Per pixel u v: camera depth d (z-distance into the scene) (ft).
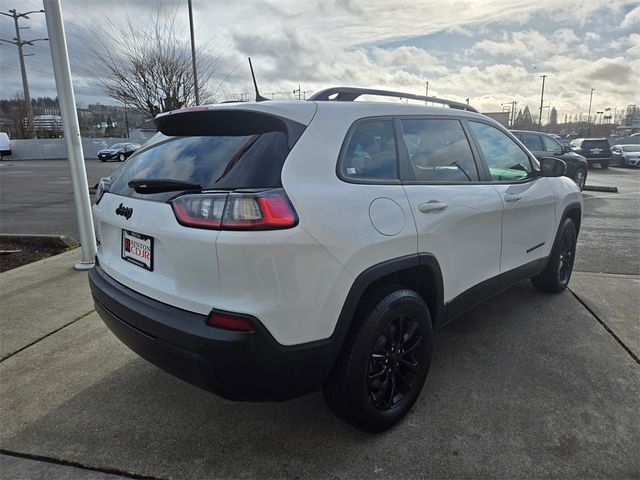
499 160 11.40
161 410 8.84
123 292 7.80
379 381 7.93
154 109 46.68
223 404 9.03
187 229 6.51
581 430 8.01
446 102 10.90
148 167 8.16
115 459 7.53
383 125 8.41
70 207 36.65
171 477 7.13
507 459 7.37
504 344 11.28
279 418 8.56
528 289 15.12
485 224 10.08
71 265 18.06
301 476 7.10
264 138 7.09
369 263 7.21
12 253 19.97
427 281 8.90
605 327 12.16
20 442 7.97
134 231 7.59
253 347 6.26
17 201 40.47
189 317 6.59
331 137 7.38
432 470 7.18
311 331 6.66
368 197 7.44
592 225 26.84
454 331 12.03
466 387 9.41
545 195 12.71
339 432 8.13
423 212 8.27
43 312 13.43
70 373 10.19
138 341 7.28
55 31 15.78
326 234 6.63
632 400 8.89
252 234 6.14
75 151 16.75
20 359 10.80
